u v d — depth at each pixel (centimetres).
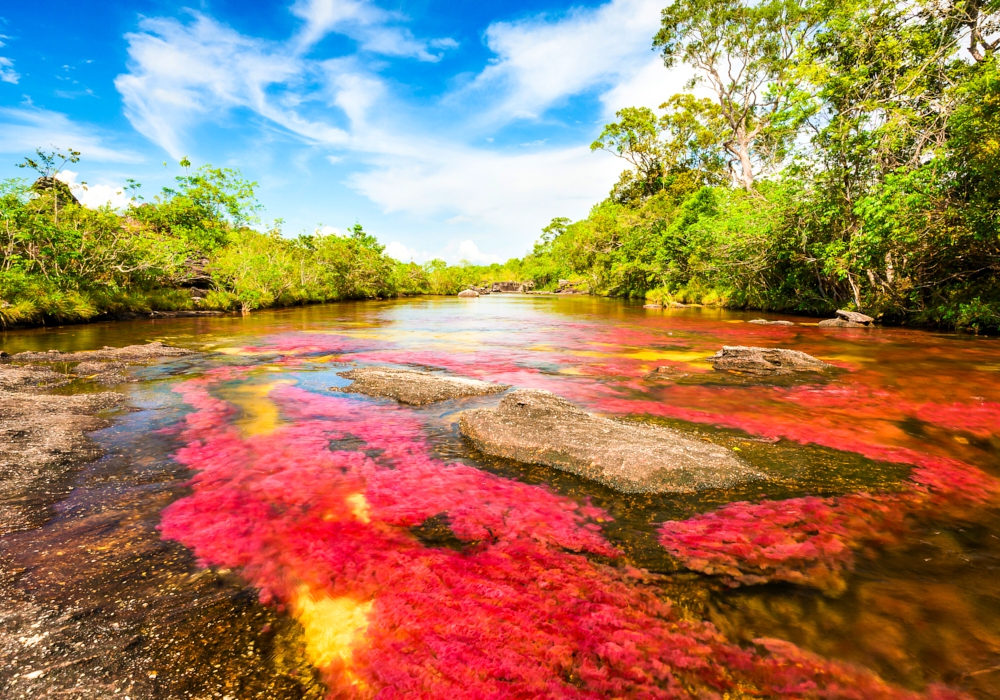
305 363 935
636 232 3794
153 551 287
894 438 496
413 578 263
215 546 293
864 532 311
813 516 332
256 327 1669
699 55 3622
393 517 331
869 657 206
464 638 219
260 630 223
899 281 1677
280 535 306
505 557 284
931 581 259
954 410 598
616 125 4428
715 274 2820
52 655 204
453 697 187
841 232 1828
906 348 1112
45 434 484
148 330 1538
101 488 373
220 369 867
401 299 4231
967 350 1077
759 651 210
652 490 369
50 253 1750
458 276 6562
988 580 260
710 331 1521
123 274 1989
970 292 1445
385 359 989
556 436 455
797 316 2109
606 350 1124
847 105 1842
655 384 753
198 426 529
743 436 500
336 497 360
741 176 4069
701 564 276
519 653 210
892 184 1456
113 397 646
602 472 394
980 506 346
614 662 204
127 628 222
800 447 467
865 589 252
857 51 1881
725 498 360
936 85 1731
